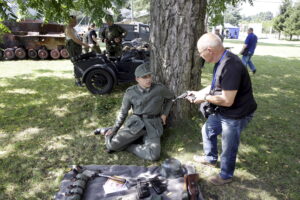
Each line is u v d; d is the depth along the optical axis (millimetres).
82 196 2244
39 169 2732
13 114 4199
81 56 5266
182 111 3555
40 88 5734
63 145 3244
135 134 2973
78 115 4219
